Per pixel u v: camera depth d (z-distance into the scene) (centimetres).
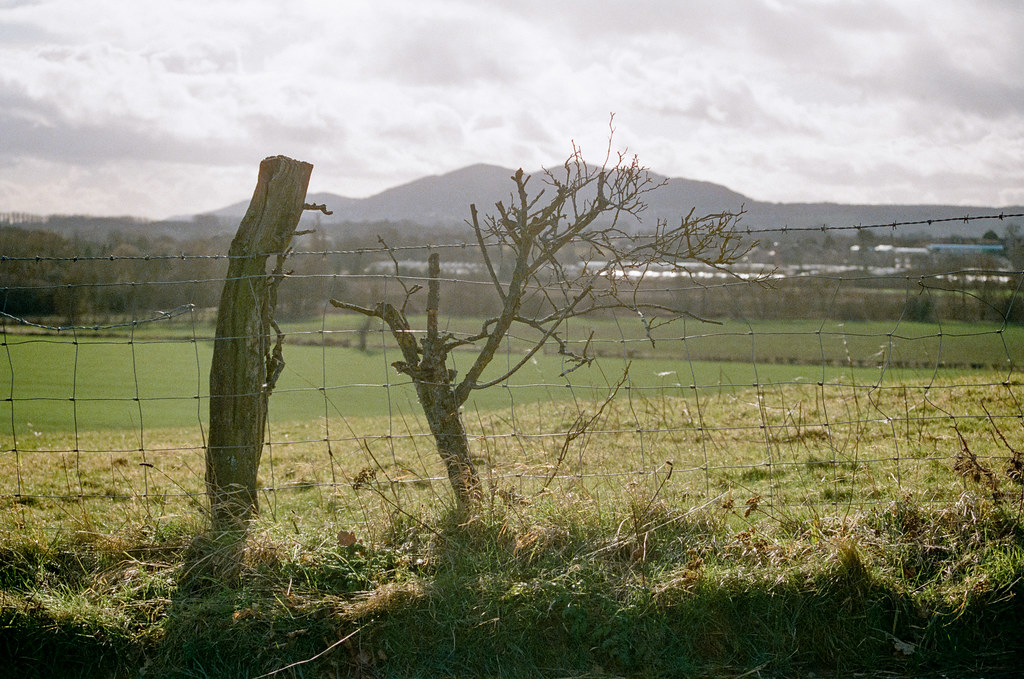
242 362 564
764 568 482
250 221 572
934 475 655
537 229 573
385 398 2947
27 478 992
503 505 528
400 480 551
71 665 442
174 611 459
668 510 537
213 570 493
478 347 3359
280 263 588
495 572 481
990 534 515
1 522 566
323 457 1161
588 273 589
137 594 476
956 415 1050
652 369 2944
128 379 3988
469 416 1408
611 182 571
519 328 3619
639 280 572
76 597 466
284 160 579
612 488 569
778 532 544
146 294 3538
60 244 4034
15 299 2716
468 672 440
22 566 505
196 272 3094
